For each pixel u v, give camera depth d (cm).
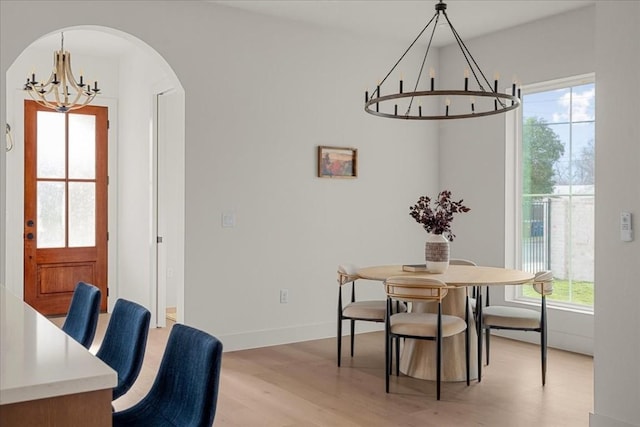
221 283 518
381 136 614
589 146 528
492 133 595
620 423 315
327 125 578
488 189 598
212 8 510
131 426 191
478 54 609
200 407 171
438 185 654
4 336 177
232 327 525
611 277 319
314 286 572
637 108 307
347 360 492
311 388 415
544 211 564
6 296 252
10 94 645
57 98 539
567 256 545
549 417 359
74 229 686
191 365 183
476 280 406
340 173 583
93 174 696
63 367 144
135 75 654
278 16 544
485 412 368
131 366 227
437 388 390
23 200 655
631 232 309
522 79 567
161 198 620
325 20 556
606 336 322
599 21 323
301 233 563
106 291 705
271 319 546
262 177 539
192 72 501
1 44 420
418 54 639
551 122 558
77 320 284
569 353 520
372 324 615
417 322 396
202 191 507
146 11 478
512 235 588
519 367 472
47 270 673
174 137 636
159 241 621
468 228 618
